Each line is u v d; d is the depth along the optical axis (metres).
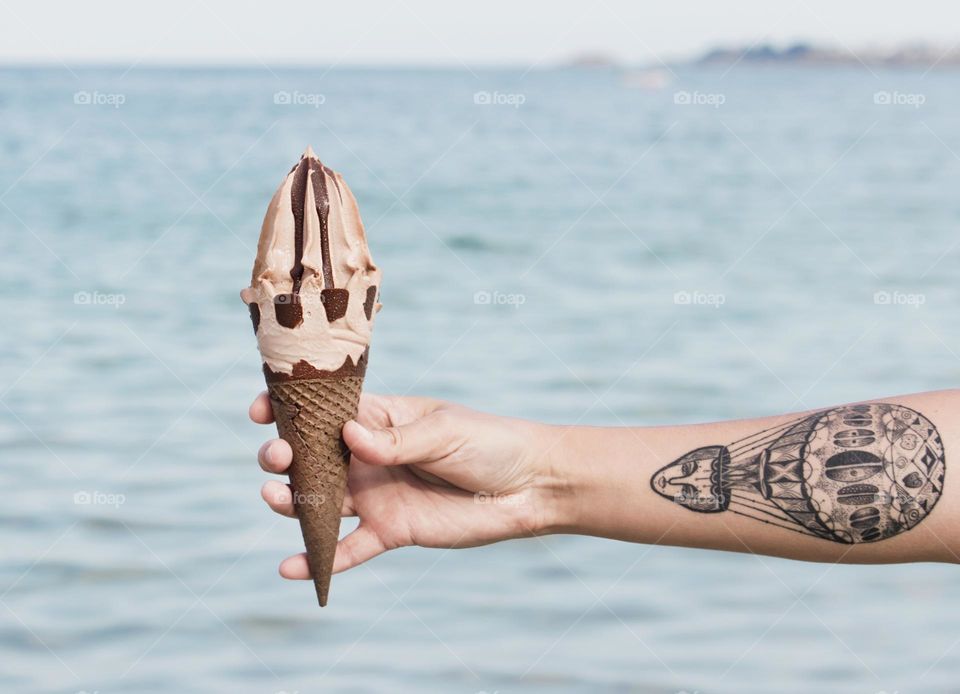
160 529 2.15
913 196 6.54
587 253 4.87
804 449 0.98
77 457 2.48
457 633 1.81
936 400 0.98
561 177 7.23
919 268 4.56
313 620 1.84
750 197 6.59
